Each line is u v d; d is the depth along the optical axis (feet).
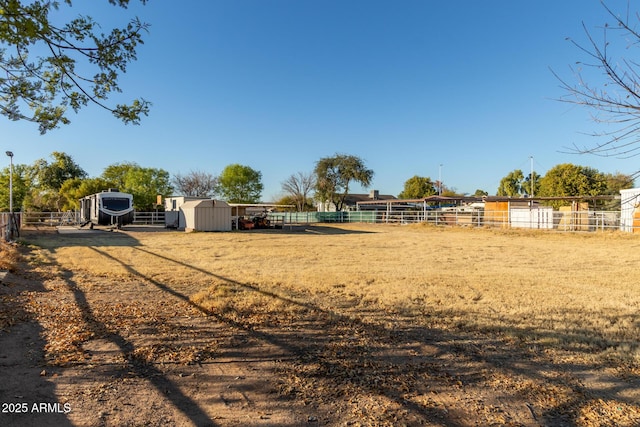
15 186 140.87
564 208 104.58
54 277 28.53
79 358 13.61
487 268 36.65
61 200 162.20
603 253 48.75
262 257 43.91
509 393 11.71
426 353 14.96
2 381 11.62
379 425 9.85
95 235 72.02
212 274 31.42
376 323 18.70
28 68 14.20
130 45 14.49
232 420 9.94
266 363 13.73
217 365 13.46
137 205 147.13
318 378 12.55
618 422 10.15
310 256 45.21
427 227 100.37
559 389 11.97
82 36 13.60
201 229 85.56
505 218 96.68
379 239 69.46
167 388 11.62
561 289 26.81
